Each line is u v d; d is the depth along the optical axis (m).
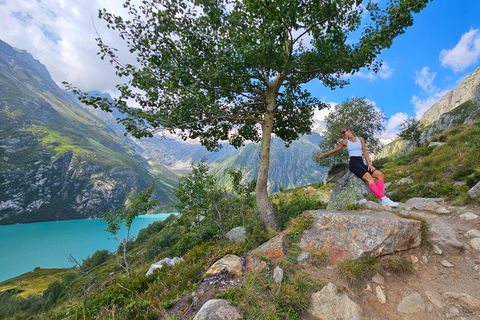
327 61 7.78
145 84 7.44
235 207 13.49
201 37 7.79
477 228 5.09
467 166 9.97
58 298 27.23
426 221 5.39
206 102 7.71
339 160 27.05
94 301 5.31
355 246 4.47
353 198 6.61
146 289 5.43
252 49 6.96
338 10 6.39
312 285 3.93
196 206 13.12
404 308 3.55
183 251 14.12
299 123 11.20
